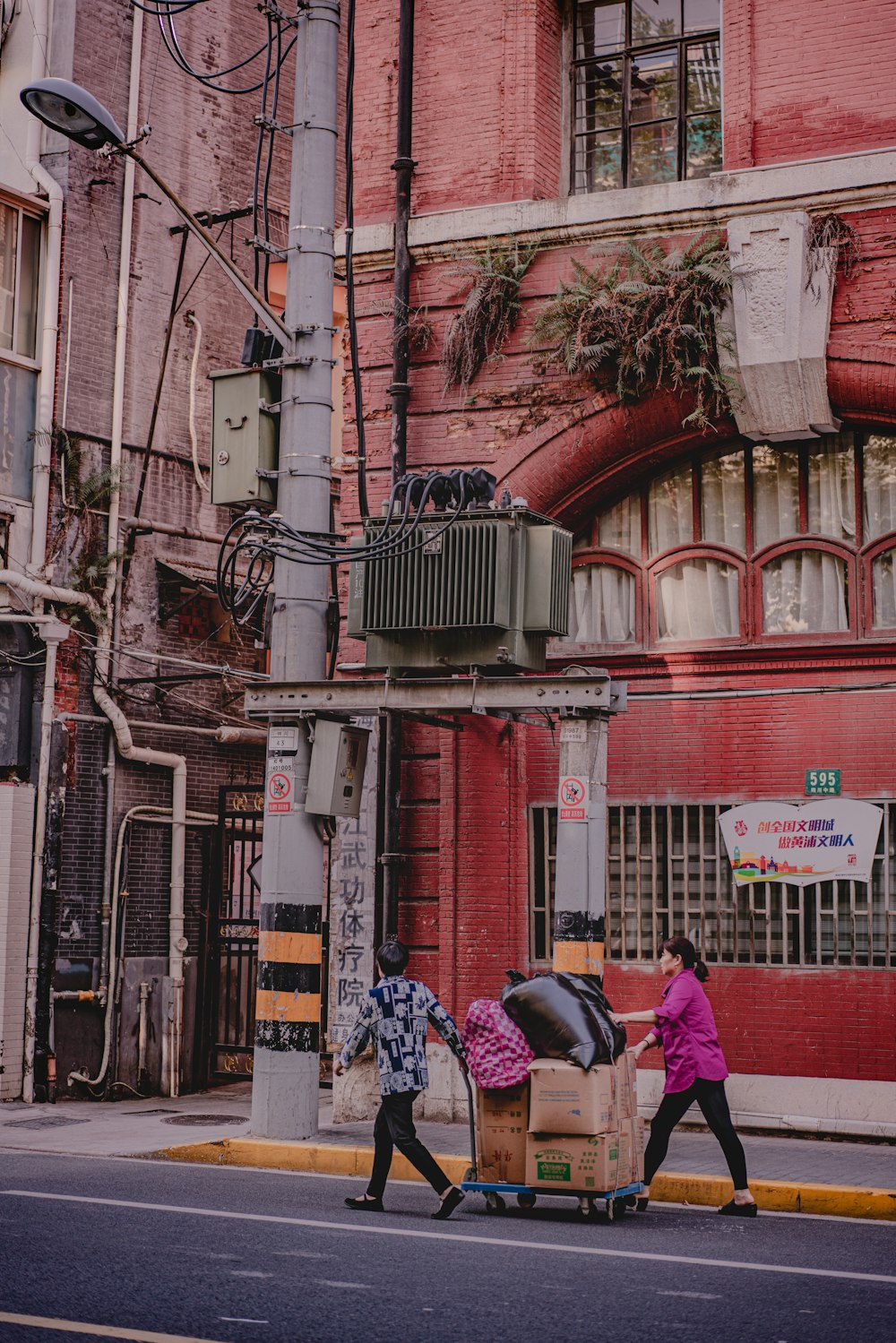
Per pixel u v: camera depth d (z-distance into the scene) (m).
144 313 17.72
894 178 12.29
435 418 13.98
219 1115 14.55
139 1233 7.96
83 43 17.33
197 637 18.16
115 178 17.45
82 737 16.31
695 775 12.88
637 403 13.12
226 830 17.64
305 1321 6.17
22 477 16.05
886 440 12.79
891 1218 9.45
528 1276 7.21
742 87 13.04
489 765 13.45
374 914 13.45
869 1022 12.03
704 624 13.24
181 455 18.05
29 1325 5.95
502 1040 9.31
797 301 12.45
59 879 15.83
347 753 11.88
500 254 13.72
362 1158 11.05
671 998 9.66
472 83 14.14
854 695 12.44
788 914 12.41
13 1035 15.18
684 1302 6.72
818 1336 6.13
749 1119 12.26
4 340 16.03
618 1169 9.24
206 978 17.03
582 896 11.28
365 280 14.47
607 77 14.27
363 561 11.80
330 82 12.48
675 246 13.14
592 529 13.81
